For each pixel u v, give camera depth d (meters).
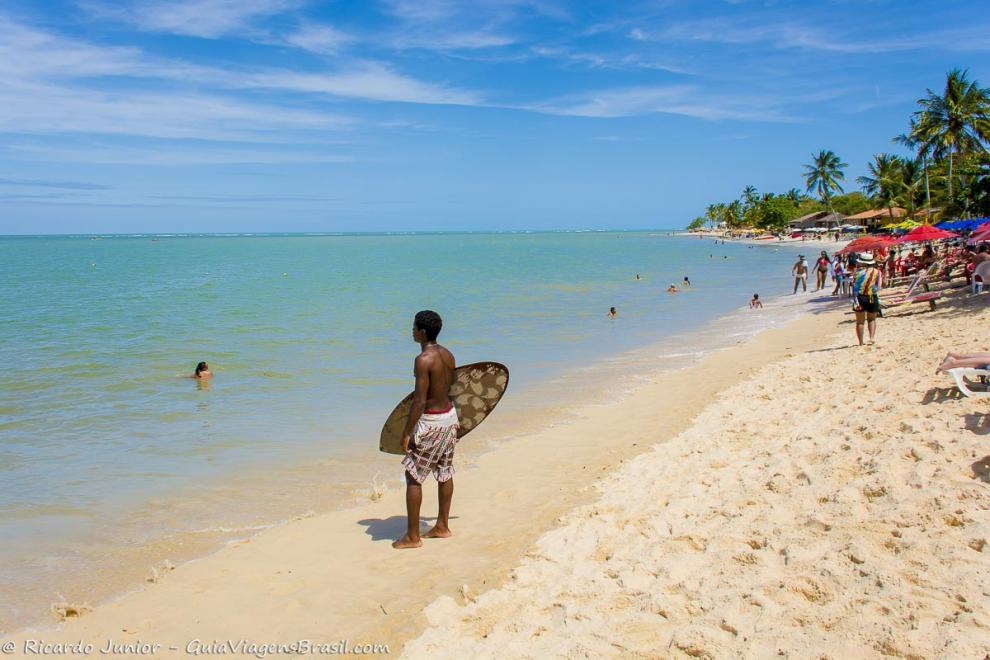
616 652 3.76
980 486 4.95
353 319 24.89
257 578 5.47
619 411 10.96
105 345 18.73
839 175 104.75
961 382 7.62
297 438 9.85
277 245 170.00
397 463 8.68
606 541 5.48
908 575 3.99
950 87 55.81
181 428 10.41
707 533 5.22
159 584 5.43
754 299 26.22
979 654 3.19
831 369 11.56
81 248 146.25
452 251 110.94
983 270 17.17
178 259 86.69
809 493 5.63
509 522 6.46
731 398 10.70
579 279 45.41
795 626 3.71
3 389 13.17
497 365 6.24
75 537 6.44
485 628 4.36
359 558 5.79
